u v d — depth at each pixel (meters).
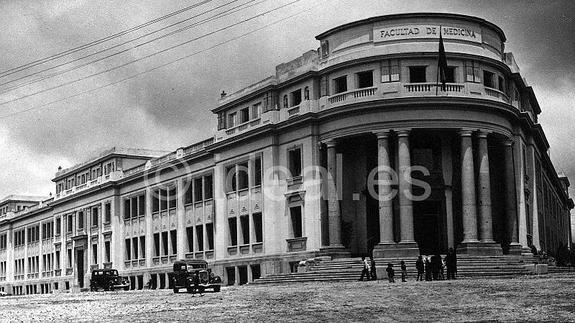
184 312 21.30
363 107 46.34
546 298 21.67
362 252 49.03
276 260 52.56
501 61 48.62
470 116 46.16
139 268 73.44
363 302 22.89
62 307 27.80
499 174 51.50
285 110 53.31
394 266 43.38
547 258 53.22
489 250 45.25
